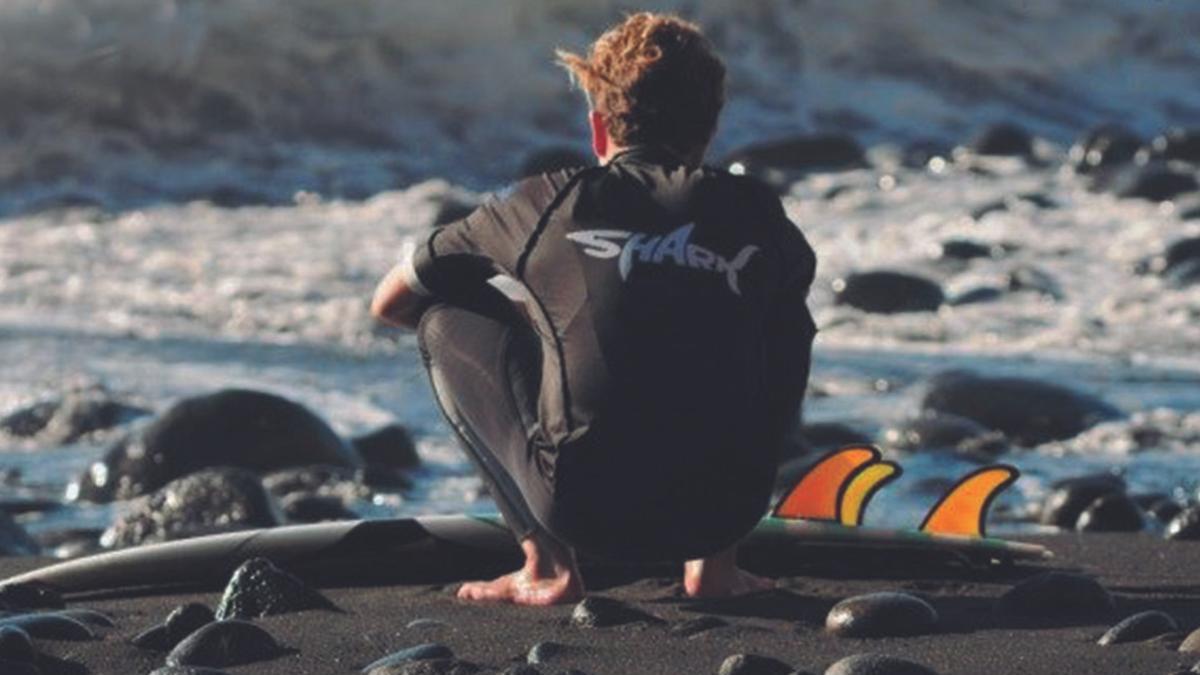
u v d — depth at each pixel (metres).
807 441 17.02
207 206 31.97
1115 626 8.95
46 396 18.67
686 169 9.52
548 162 34.03
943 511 10.75
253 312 23.69
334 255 27.69
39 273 25.91
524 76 37.53
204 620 8.95
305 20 36.41
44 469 16.73
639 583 10.35
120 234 29.23
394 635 9.01
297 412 16.30
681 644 8.80
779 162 35.47
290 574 10.02
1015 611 9.58
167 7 35.41
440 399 10.03
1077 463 16.61
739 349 9.25
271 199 32.78
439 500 15.22
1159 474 16.22
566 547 9.84
